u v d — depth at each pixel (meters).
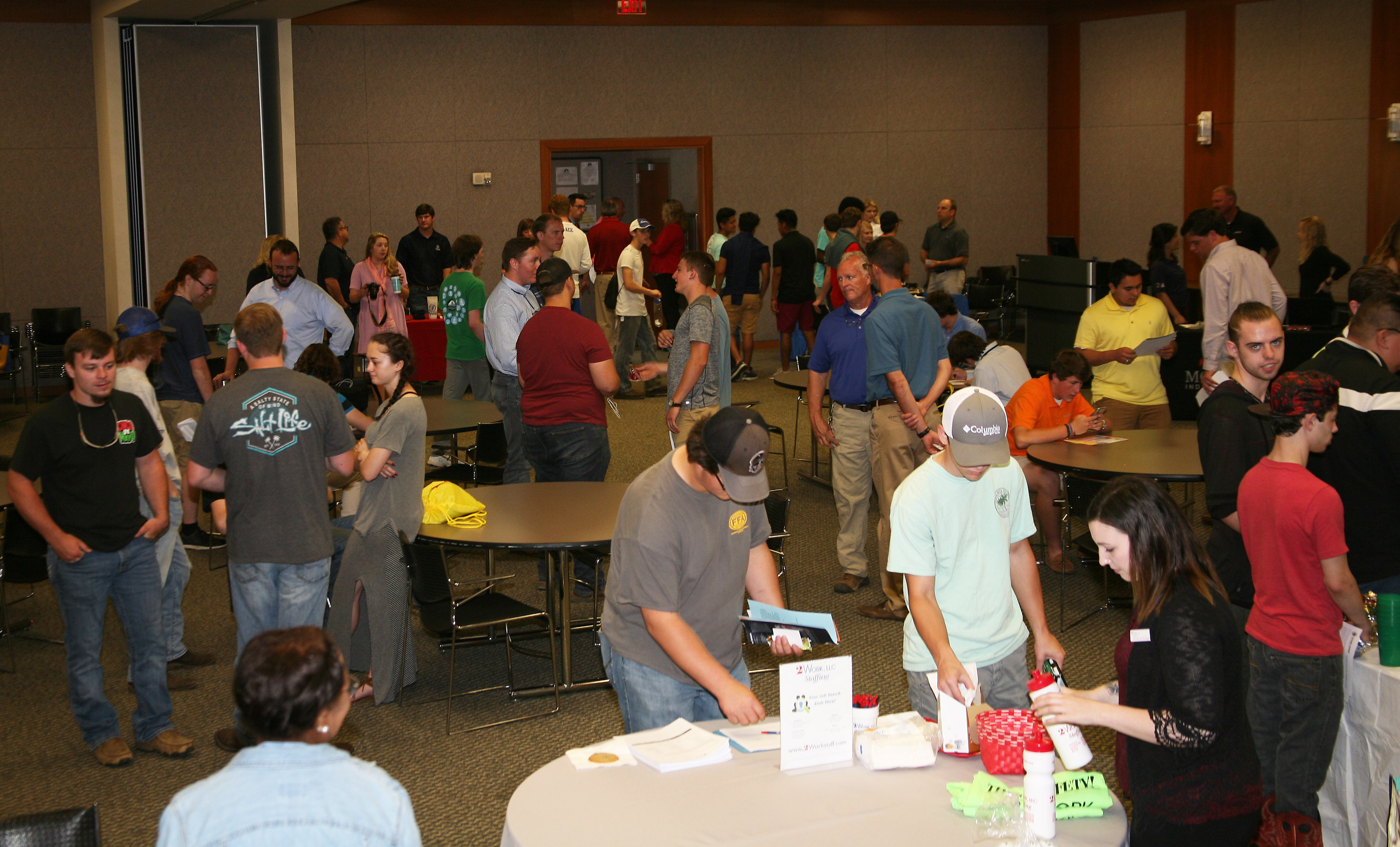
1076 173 14.99
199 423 3.80
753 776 2.35
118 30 10.67
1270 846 2.91
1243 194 13.45
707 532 2.73
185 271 6.62
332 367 5.06
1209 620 2.24
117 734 4.05
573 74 13.94
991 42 15.00
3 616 5.06
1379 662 2.98
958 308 8.97
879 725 2.52
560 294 5.53
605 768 2.38
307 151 13.30
